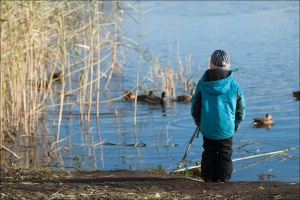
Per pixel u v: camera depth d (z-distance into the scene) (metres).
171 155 29.75
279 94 44.91
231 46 67.25
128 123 37.66
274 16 92.75
